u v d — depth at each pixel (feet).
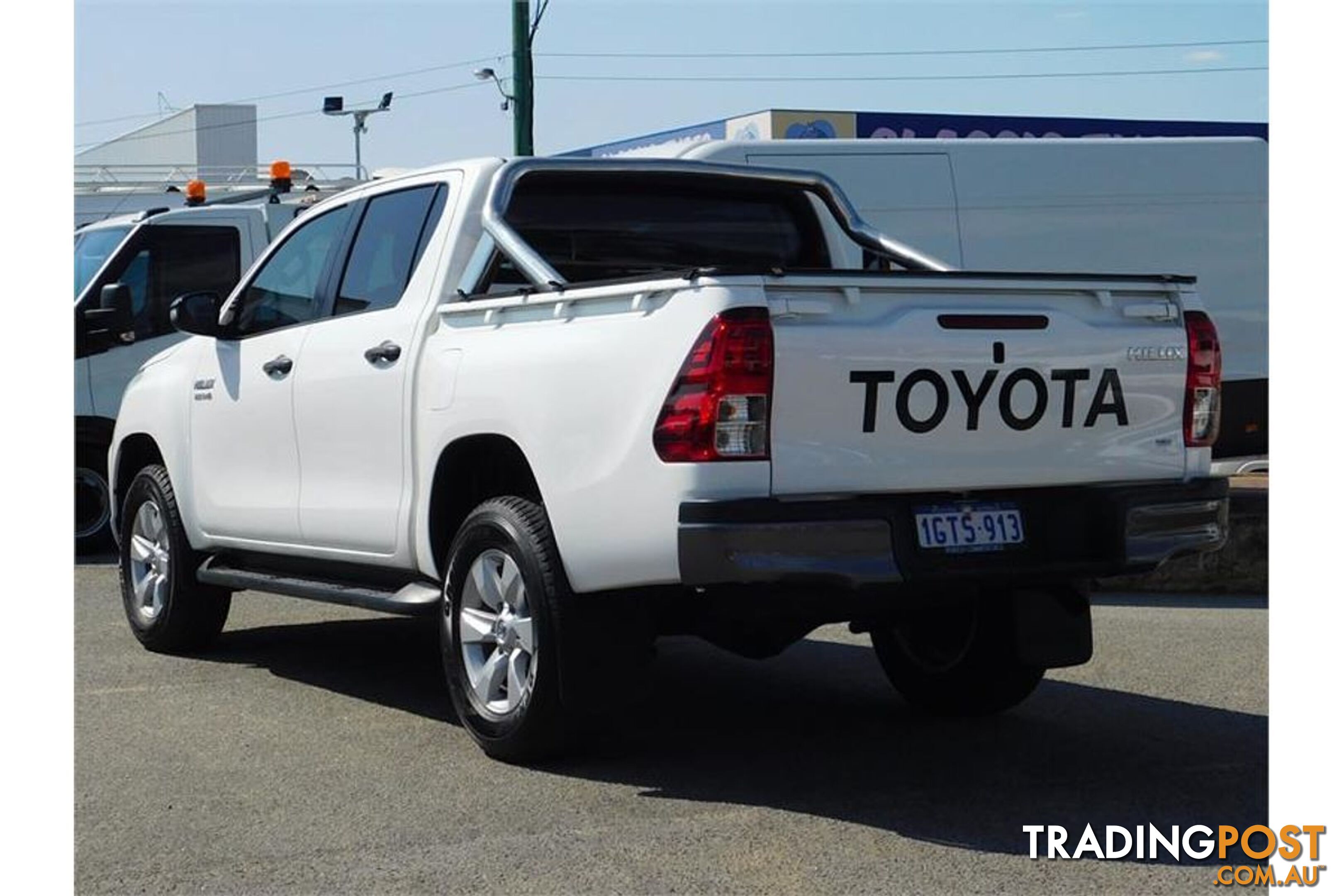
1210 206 45.42
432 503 21.47
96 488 41.75
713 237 24.07
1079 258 44.39
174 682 25.27
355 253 24.07
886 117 96.94
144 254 42.29
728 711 23.45
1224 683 25.32
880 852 16.85
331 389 23.39
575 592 19.21
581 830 17.54
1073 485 19.47
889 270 21.08
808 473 17.81
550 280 20.26
